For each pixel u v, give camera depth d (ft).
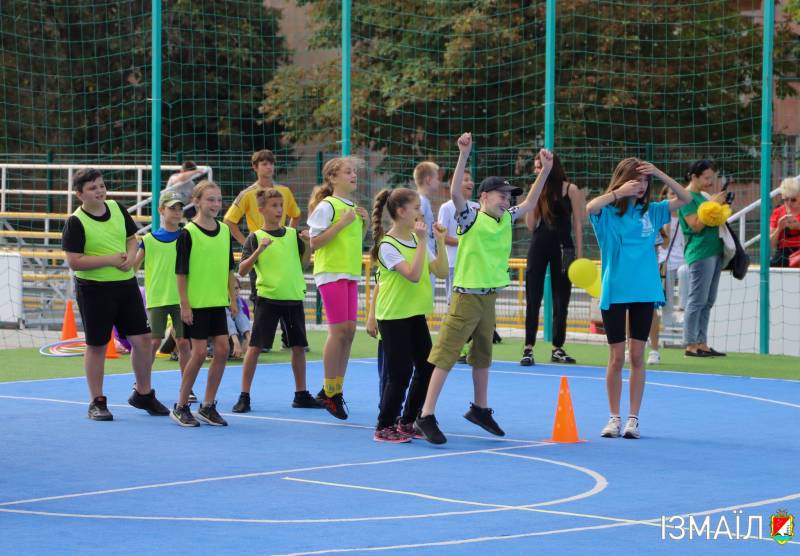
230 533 23.43
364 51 114.62
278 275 40.37
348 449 33.47
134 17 118.21
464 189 48.70
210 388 37.86
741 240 68.59
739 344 62.54
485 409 35.58
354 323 38.86
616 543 22.66
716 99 103.96
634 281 35.09
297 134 116.47
